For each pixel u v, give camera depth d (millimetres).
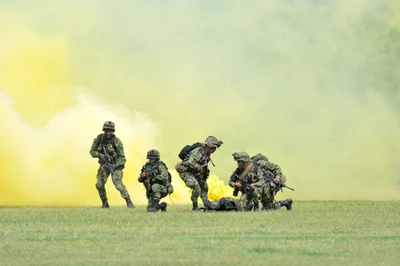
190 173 68438
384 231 49938
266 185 67875
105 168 76000
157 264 36562
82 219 57625
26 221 56594
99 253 40188
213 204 67062
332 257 38656
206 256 39000
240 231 49531
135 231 49656
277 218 57781
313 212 64375
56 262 37344
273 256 38969
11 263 37062
